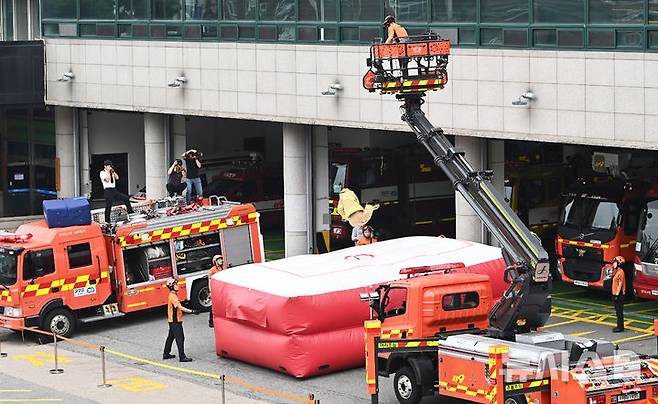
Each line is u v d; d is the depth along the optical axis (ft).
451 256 108.37
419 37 99.50
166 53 156.87
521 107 117.60
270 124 199.31
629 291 128.57
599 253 126.72
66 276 116.06
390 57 92.79
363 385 96.63
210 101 151.94
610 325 115.44
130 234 118.52
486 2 119.85
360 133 167.12
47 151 185.37
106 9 164.86
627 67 108.58
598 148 156.25
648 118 107.55
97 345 114.42
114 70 164.76
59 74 173.47
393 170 156.35
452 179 89.86
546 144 153.28
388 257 107.96
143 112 166.09
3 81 172.96
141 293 119.85
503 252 87.30
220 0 148.77
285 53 141.38
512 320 85.51
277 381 98.94
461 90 122.72
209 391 95.96
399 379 88.58
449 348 83.97
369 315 100.37
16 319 114.52
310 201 148.25
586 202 128.57
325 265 105.81
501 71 118.93
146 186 166.50
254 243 126.93
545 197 151.64
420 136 92.27
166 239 120.98
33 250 114.52
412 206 158.10
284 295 97.86
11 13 190.49
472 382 82.38
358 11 132.87
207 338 115.14
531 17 115.96
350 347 100.01
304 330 97.96
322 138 148.36
